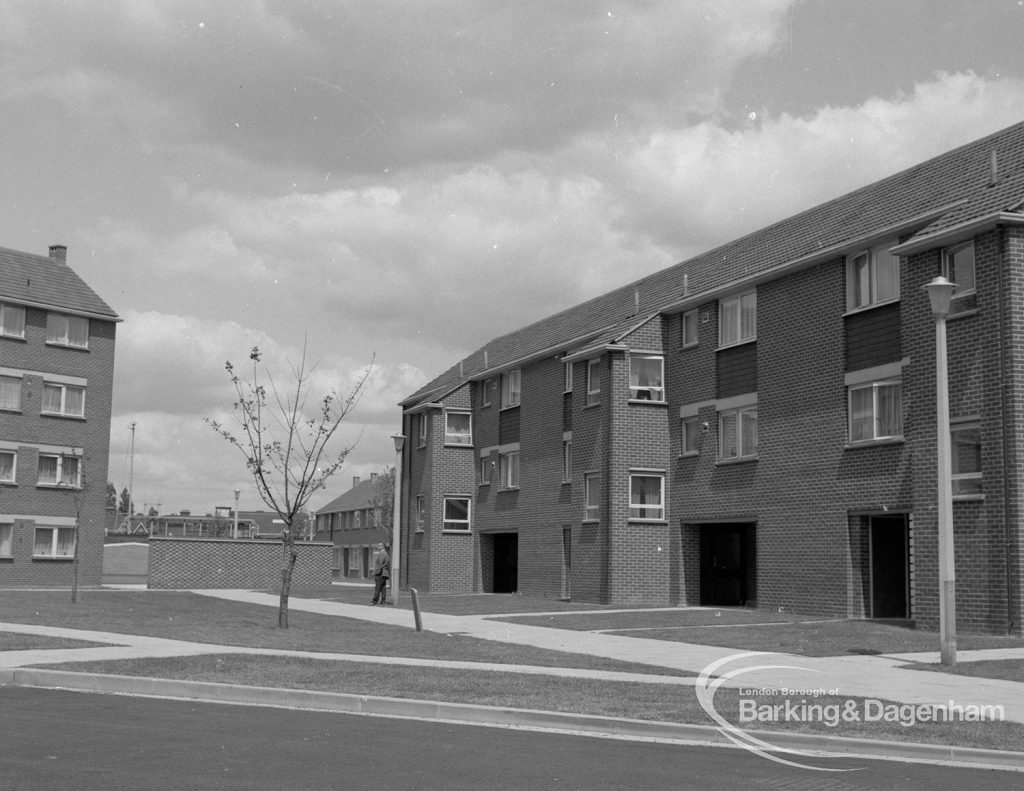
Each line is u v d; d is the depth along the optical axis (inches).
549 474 1472.7
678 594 1238.3
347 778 328.8
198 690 518.0
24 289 1712.6
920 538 848.9
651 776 346.9
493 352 1808.6
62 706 469.4
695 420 1228.5
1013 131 992.9
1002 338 794.8
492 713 463.2
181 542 1626.5
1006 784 354.0
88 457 1760.6
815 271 1051.9
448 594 1534.2
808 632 832.9
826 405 1026.1
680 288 1318.9
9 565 1662.2
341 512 3565.5
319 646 719.1
